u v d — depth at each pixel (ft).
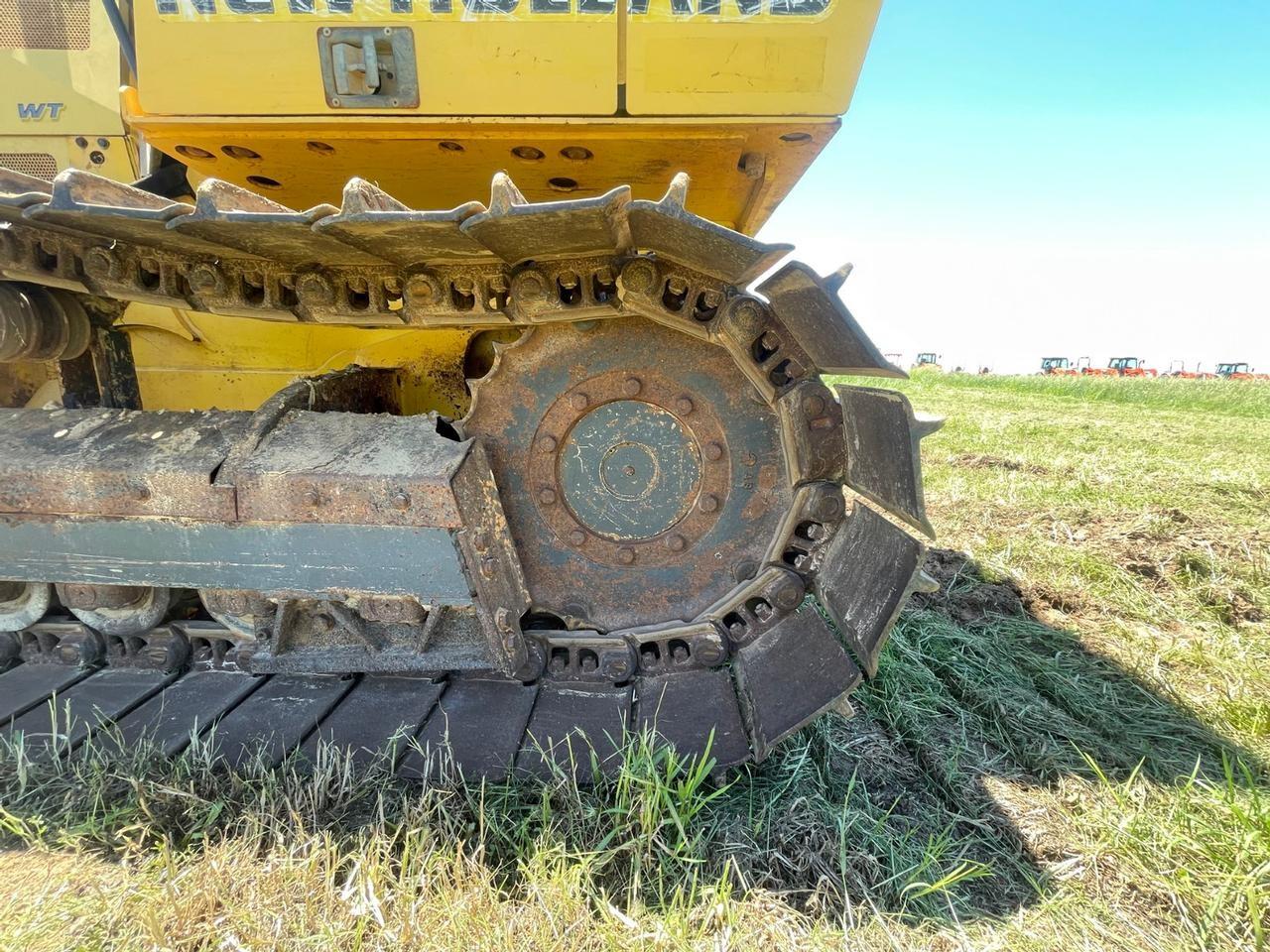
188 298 7.56
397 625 9.12
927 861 6.67
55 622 9.63
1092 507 19.47
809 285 6.16
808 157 8.40
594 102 7.23
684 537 8.58
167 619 9.56
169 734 8.38
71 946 5.70
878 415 6.79
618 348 8.14
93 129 10.25
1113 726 9.32
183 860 6.64
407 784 7.69
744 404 8.16
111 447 8.17
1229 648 11.34
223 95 7.16
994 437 33.40
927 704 9.84
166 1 7.00
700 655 8.50
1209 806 7.52
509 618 8.41
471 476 7.97
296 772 7.67
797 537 8.22
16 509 8.23
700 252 6.39
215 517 8.01
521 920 6.00
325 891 6.15
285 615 9.07
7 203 6.09
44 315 8.01
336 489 7.78
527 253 6.85
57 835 7.09
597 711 8.61
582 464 8.55
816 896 6.40
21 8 10.02
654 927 6.00
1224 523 18.10
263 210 6.89
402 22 6.97
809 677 7.81
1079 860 6.97
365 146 7.90
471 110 7.22
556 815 7.21
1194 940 6.07
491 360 9.99
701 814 7.50
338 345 9.77
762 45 7.09
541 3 6.96
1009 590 13.98
